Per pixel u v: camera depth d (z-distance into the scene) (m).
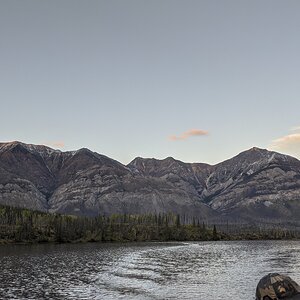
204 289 53.00
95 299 45.66
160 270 77.81
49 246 175.25
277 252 144.00
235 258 112.31
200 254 130.62
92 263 92.25
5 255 116.12
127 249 158.12
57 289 52.62
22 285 56.03
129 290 51.97
